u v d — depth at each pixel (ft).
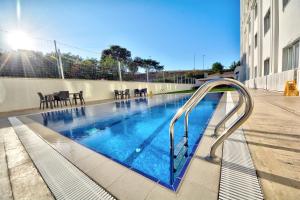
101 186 3.51
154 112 18.86
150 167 5.56
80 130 11.68
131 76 47.50
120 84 41.93
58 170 4.37
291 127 6.23
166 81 68.74
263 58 32.60
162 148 7.89
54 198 3.23
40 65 26.40
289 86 16.81
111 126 12.87
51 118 15.74
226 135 3.86
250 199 2.68
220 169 3.62
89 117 16.30
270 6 25.44
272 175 3.22
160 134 10.18
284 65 21.33
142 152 7.50
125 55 107.96
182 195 2.97
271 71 25.14
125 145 8.55
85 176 3.98
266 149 4.38
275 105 11.23
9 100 22.16
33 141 7.21
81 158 5.14
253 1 40.63
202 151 4.67
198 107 19.11
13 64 23.45
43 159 5.16
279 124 6.67
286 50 21.01
